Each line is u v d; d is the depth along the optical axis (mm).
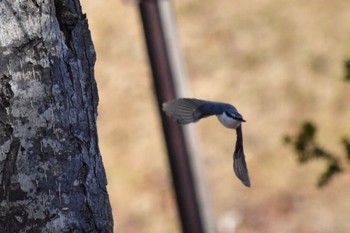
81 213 4727
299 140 8469
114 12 23484
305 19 21828
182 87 11703
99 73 21984
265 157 18250
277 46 21281
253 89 20234
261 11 22406
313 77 20156
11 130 4633
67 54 4766
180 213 11961
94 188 4805
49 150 4668
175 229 17359
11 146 4621
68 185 4695
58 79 4707
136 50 22328
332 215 16609
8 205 4617
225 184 18016
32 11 4664
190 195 11875
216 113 4270
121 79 21703
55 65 4699
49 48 4684
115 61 22219
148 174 18812
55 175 4668
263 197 17547
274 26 21844
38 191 4637
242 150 4543
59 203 4664
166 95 11648
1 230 4633
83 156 4773
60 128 4695
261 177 17922
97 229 4793
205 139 19188
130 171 18938
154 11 11633
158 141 19703
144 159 19250
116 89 21516
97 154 4883
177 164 11820
